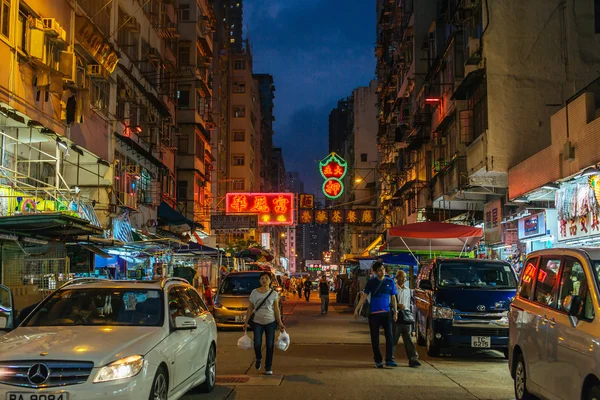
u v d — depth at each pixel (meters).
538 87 20.64
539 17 20.95
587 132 14.13
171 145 33.88
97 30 18.62
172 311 7.65
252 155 81.00
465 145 23.91
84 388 5.79
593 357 5.66
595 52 20.66
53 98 15.87
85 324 7.20
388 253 23.59
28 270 13.56
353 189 74.56
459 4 24.66
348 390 8.92
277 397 8.43
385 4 50.16
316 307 34.69
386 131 49.34
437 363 11.77
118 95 24.05
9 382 5.82
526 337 7.64
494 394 8.70
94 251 15.62
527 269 8.26
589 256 6.52
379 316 11.08
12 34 13.84
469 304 12.29
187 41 39.28
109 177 21.28
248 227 41.34
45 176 18.55
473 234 17.61
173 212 29.30
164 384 6.73
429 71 31.86
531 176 17.48
